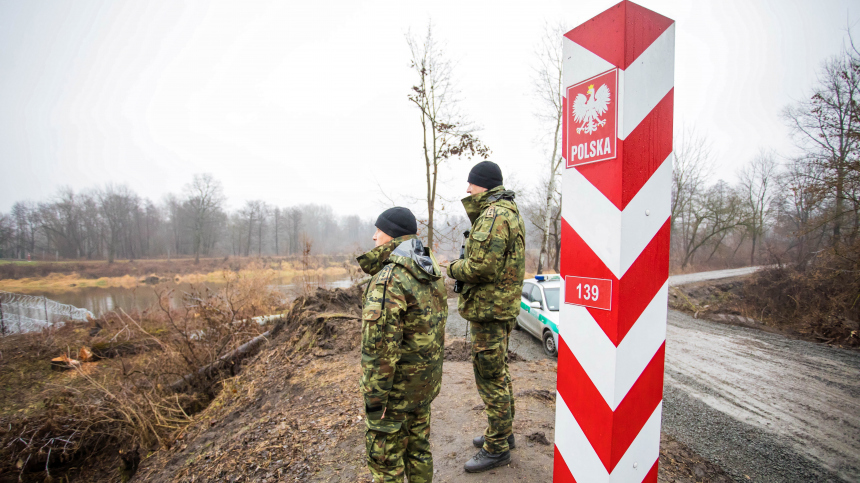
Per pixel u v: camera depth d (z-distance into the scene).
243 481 3.19
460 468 2.80
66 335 13.65
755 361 7.40
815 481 3.33
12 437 5.96
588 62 1.47
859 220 11.66
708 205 33.16
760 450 3.87
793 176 14.24
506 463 2.75
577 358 1.52
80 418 6.20
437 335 2.16
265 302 12.05
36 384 10.20
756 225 31.50
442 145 13.31
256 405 5.21
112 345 11.84
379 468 2.02
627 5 1.33
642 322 1.43
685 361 7.37
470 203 2.65
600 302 1.42
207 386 7.46
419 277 2.07
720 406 5.07
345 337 6.54
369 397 1.94
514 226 2.40
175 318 12.48
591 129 1.46
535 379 4.95
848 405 5.14
